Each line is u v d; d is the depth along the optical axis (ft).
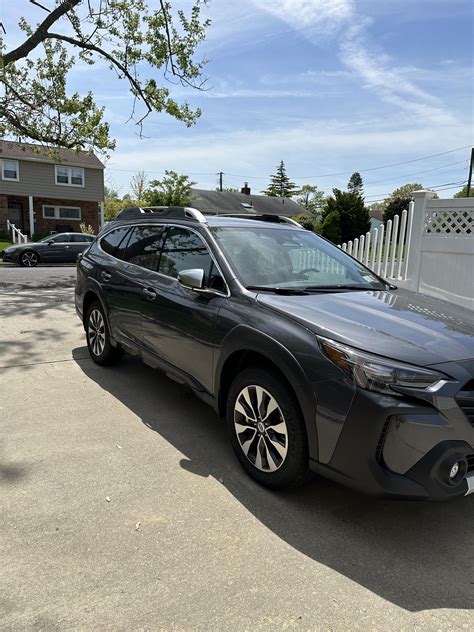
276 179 261.44
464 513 9.17
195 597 6.74
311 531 8.36
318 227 98.37
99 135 49.80
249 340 9.49
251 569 7.35
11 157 95.71
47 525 8.21
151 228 14.75
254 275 11.20
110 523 8.32
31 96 48.80
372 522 8.71
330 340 8.32
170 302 12.25
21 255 61.72
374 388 7.63
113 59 48.55
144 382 15.60
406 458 7.54
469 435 7.70
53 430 11.91
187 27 48.73
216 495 9.32
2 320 24.08
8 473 9.84
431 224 23.52
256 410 9.66
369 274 13.56
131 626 6.20
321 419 8.18
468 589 7.09
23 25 46.14
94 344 17.29
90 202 110.01
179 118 51.57
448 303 11.91
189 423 12.59
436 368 7.75
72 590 6.79
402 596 6.91
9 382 15.21
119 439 11.54
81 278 17.85
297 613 6.52
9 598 6.59
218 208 136.56
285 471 9.00
